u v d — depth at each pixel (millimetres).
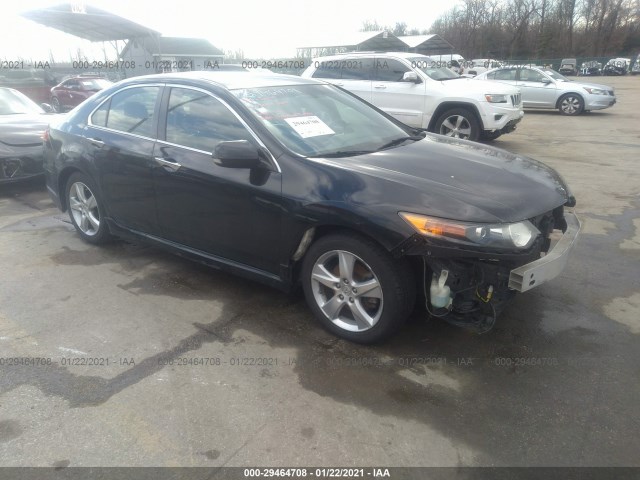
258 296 3857
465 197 2861
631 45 65438
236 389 2814
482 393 2762
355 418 2590
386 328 3010
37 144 6773
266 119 3494
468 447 2404
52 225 5555
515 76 16438
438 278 2830
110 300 3818
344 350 3154
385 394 2762
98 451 2396
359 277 3105
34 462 2334
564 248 3025
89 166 4457
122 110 4312
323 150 3438
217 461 2336
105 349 3195
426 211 2766
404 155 3484
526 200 2990
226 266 3691
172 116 3889
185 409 2664
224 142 3189
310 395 2760
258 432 2504
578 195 6551
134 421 2582
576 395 2742
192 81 3863
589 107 15508
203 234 3740
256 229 3383
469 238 2678
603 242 4871
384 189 2912
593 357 3064
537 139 11312
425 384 2838
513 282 2730
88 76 19844
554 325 3402
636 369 2951
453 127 9555
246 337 3314
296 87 4121
